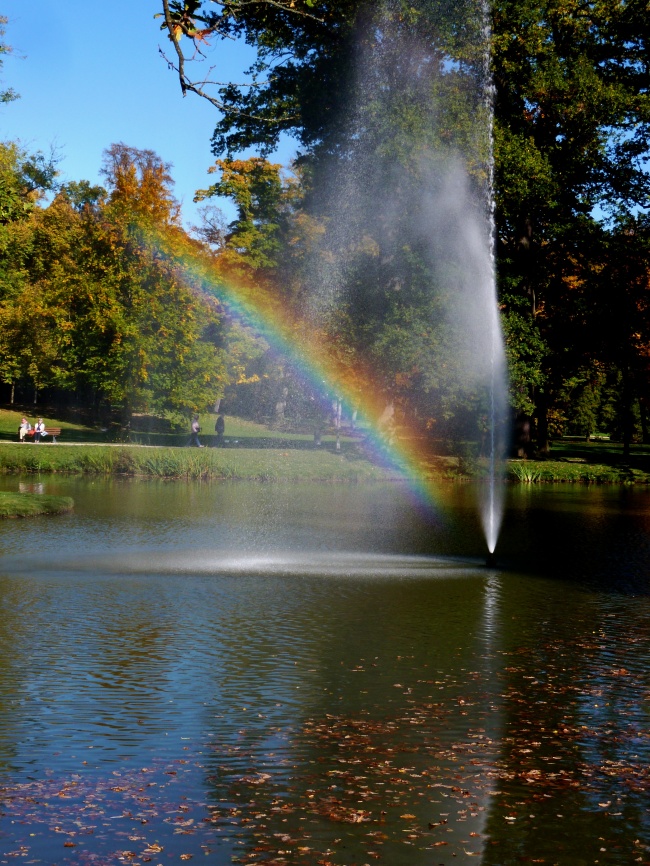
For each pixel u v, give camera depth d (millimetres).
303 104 40562
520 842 7125
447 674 11766
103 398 63000
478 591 17438
